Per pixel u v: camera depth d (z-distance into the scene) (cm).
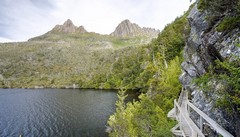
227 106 623
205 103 905
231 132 689
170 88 3238
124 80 11638
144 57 11012
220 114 747
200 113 797
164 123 2181
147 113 2717
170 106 2900
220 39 838
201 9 977
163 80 3575
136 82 9700
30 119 5900
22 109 7225
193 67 1566
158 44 7381
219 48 821
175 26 6512
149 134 2523
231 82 562
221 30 850
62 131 4800
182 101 1961
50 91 13425
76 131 4753
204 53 991
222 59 790
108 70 17525
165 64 4953
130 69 12500
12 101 9012
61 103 8250
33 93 12181
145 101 2798
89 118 5788
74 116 6075
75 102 8388
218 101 645
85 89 14262
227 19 828
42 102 8619
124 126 3306
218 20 935
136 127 3016
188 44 1633
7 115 6378
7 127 5206
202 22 1143
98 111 6581
